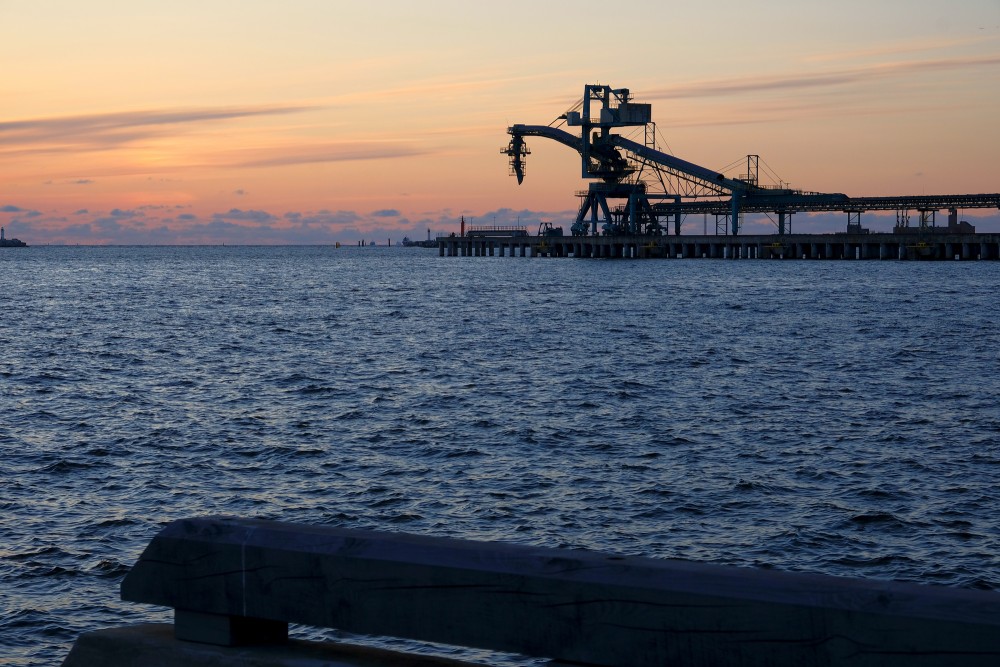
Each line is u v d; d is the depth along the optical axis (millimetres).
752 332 73875
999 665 4027
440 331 75750
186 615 5809
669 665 4645
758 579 4543
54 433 34438
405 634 5219
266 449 31859
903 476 28016
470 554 5125
